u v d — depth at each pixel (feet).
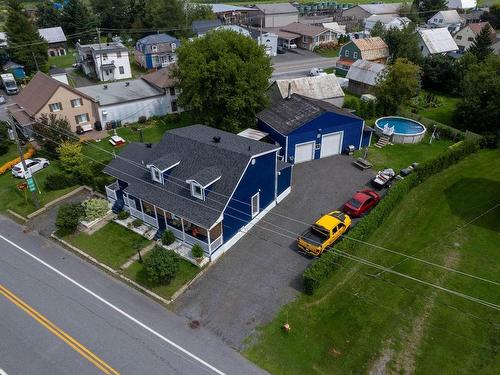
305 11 419.95
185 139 107.55
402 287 84.48
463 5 408.46
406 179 114.52
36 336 74.23
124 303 81.41
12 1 238.48
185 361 69.05
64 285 86.28
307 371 67.21
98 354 70.59
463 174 128.67
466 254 94.17
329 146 139.44
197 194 93.76
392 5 382.01
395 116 170.60
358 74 201.98
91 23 322.75
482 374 66.85
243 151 98.68
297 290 83.20
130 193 100.89
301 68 244.63
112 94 171.63
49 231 104.83
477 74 152.87
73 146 128.47
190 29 302.45
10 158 143.23
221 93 144.36
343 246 88.12
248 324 75.82
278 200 112.78
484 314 78.38
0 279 88.02
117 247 97.09
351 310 78.64
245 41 149.18
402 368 67.82
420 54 223.92
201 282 86.12
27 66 240.12
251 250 95.09
